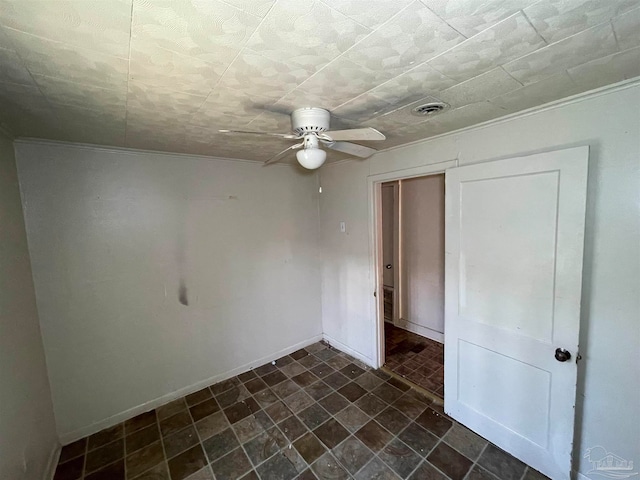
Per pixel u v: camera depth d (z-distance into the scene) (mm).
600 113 1488
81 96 1355
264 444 2143
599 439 1639
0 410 1404
